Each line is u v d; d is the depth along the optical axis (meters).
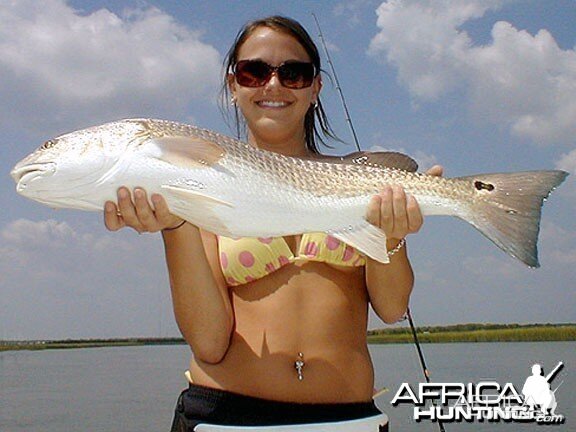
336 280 0.96
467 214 0.96
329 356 0.91
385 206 0.92
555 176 0.94
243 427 0.86
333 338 0.93
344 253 0.96
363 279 1.00
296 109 1.06
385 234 0.94
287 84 1.05
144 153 0.85
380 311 1.02
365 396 0.93
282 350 0.91
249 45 1.07
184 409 0.92
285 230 0.93
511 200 0.95
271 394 0.89
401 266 0.97
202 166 0.88
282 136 1.06
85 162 0.85
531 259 0.93
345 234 0.95
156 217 0.86
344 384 0.91
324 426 0.87
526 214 0.94
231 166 0.91
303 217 0.94
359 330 0.97
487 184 0.96
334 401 0.90
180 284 0.91
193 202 0.88
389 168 0.99
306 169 0.96
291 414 0.88
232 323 0.95
